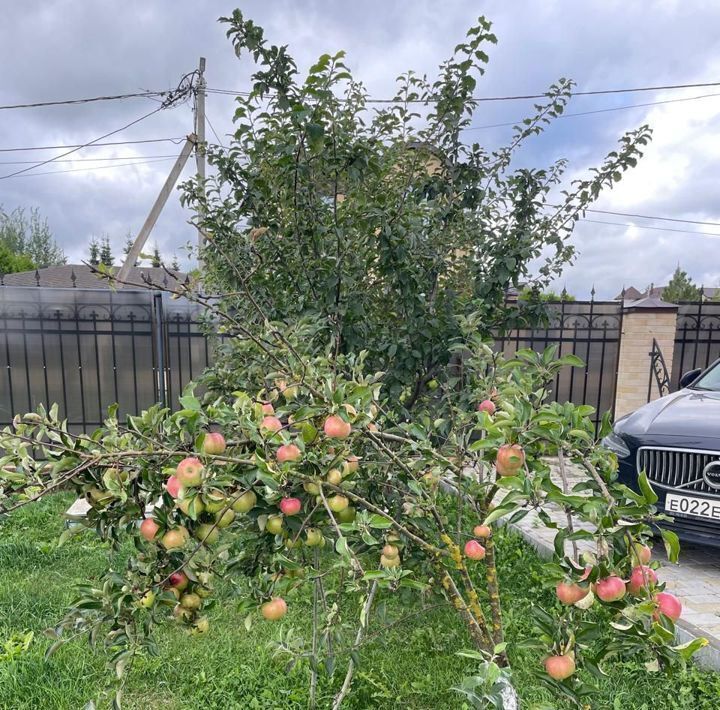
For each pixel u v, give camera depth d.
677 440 3.53
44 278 18.92
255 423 1.51
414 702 2.41
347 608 3.05
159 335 6.26
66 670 2.56
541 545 3.85
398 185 3.69
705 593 3.24
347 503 1.61
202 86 9.97
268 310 3.53
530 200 3.72
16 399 6.12
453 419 2.67
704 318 7.57
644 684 2.41
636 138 3.54
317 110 2.90
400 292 3.31
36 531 4.35
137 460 1.46
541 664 1.41
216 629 2.99
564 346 7.38
